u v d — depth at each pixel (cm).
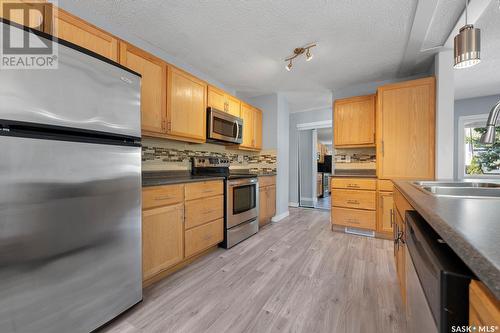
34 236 95
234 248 252
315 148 529
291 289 168
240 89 366
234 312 142
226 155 351
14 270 90
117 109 128
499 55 248
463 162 398
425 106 255
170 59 253
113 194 126
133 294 139
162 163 250
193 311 143
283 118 402
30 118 93
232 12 183
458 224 50
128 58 182
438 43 225
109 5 175
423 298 56
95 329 118
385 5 173
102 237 121
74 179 108
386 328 128
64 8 170
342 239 282
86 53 113
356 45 230
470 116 392
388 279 182
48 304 100
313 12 182
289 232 312
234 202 262
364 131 311
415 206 79
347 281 179
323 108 484
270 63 272
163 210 181
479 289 36
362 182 291
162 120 212
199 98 257
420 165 257
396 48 236
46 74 98
